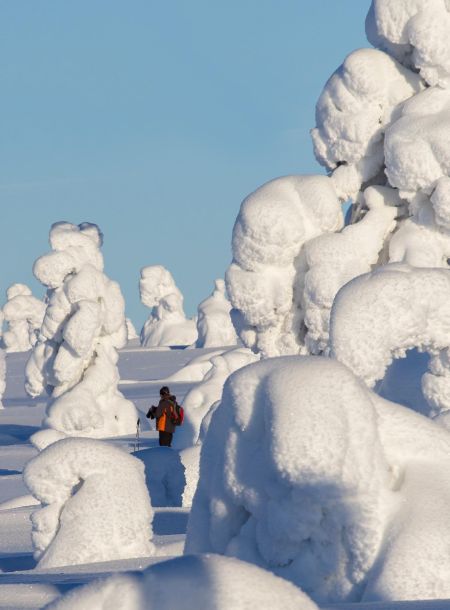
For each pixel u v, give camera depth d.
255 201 33.03
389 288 16.14
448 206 31.45
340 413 10.88
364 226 33.22
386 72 34.06
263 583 7.18
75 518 15.90
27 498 26.34
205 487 12.09
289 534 10.90
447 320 16.22
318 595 10.84
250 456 11.42
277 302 33.12
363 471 10.81
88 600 7.16
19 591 10.72
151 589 7.15
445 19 32.75
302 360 11.47
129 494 16.05
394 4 33.31
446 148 31.61
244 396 11.49
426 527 10.64
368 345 15.99
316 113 35.12
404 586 10.42
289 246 32.88
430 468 11.16
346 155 34.47
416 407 27.16
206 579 7.14
